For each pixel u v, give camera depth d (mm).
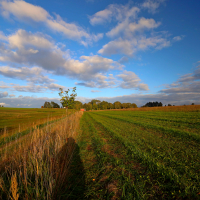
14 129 15320
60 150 5344
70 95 16797
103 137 10047
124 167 4719
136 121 16969
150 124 13664
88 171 4672
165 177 3873
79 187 3742
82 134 11453
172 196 3109
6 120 25578
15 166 4270
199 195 3023
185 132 8758
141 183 3646
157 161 4926
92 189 3645
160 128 11398
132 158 5547
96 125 17000
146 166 4730
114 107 144625
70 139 7281
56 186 3426
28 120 24922
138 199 3068
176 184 3479
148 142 7652
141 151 6133
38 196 3082
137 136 9281
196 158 5035
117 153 6305
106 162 5336
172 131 9734
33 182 3824
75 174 4516
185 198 3008
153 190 3375
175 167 4414
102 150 6812
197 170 4129
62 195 3291
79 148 7344
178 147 6473
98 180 4090
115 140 8797
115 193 3385
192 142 7102
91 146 7930
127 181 3783
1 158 5082
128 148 6680
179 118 16859
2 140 9055
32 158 4320
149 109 48219
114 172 4434
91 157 6078
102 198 3260
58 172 3826
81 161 5633
